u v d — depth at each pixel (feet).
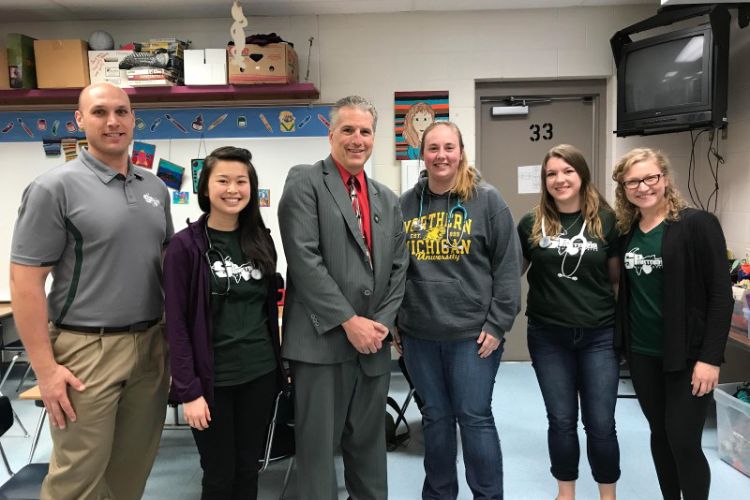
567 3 12.32
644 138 12.73
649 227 6.07
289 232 5.78
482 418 6.41
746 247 10.81
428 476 6.96
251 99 12.47
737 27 10.93
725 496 7.47
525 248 6.86
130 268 5.43
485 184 6.52
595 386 6.33
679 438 5.83
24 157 12.94
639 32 11.73
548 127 13.32
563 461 6.64
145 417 5.88
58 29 12.80
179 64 11.90
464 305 6.28
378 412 6.31
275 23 12.67
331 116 5.95
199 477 8.33
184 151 12.76
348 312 5.61
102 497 5.59
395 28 12.69
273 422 6.91
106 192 5.33
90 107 5.21
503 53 12.69
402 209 6.82
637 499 7.43
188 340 5.31
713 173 11.94
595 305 6.31
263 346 5.70
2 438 9.80
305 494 5.99
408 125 12.84
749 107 10.63
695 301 5.73
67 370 5.25
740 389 8.73
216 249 5.51
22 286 5.04
